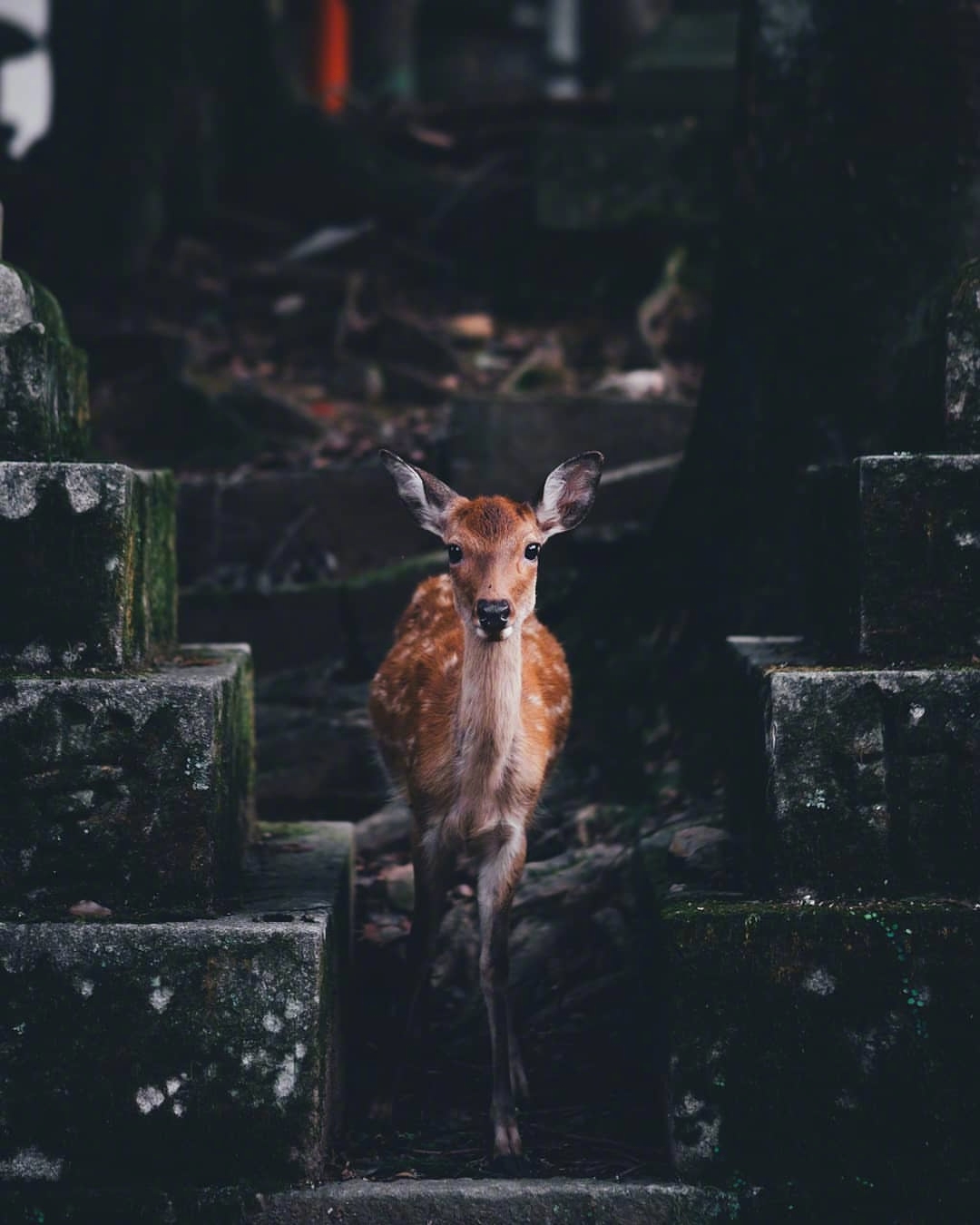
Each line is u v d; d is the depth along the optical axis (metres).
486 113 23.05
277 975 7.58
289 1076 7.55
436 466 14.83
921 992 7.52
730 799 9.55
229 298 19.08
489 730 8.45
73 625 8.09
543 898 10.45
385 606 13.37
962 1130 7.46
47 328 8.69
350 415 16.42
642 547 12.61
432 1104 8.83
